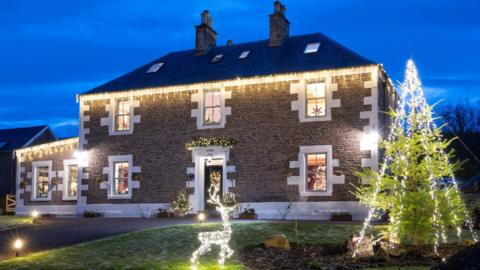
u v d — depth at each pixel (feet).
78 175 86.38
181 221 67.56
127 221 69.92
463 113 176.04
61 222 72.54
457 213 46.68
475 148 140.97
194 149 79.46
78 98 88.12
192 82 81.20
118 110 86.48
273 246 47.37
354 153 71.10
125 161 83.87
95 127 86.58
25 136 133.69
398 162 46.93
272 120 75.92
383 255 41.73
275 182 74.54
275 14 86.99
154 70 90.38
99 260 42.52
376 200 47.57
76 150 92.58
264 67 79.51
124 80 89.56
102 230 60.54
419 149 47.42
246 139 77.00
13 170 125.90
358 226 56.34
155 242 49.73
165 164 81.20
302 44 84.38
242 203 75.61
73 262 41.86
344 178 71.05
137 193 82.23
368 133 70.74
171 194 80.07
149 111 83.51
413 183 47.19
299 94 74.95
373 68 71.61
